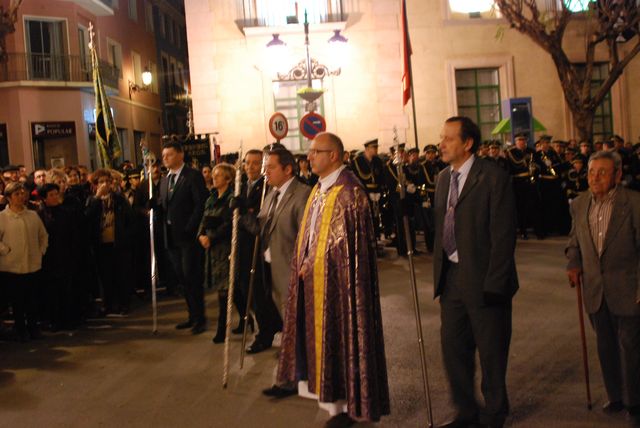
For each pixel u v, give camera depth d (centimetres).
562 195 1477
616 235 461
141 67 3372
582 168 1409
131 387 623
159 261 1091
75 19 2566
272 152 612
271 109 1839
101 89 1205
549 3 1970
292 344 507
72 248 883
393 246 1395
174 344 767
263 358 686
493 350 445
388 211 1417
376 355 474
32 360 740
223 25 1830
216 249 750
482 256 448
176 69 4053
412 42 1927
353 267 474
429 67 1942
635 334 461
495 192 442
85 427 531
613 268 465
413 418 505
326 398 474
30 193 996
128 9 3238
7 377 679
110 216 954
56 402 595
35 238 835
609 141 1434
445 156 461
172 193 802
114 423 535
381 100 1869
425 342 698
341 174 499
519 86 1980
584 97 1780
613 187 470
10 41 2419
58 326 878
